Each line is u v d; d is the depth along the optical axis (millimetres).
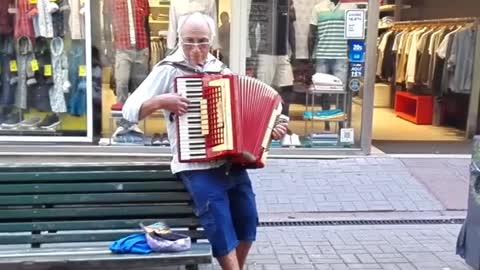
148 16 6852
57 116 6984
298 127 7039
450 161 6887
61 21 6832
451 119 9523
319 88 7008
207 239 3395
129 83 6949
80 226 3443
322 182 6035
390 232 4805
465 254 3766
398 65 10227
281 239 4621
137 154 6871
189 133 3082
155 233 3287
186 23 3143
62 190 3436
